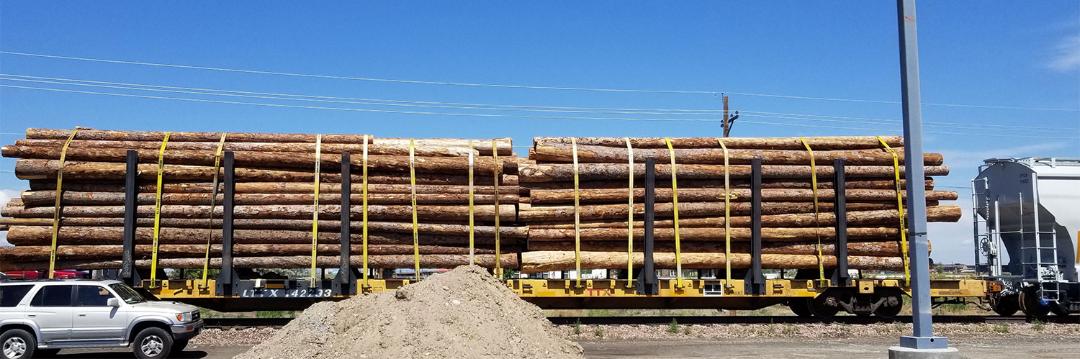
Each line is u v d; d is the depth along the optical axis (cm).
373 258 2048
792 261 2147
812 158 2183
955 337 1975
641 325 2069
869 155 2205
